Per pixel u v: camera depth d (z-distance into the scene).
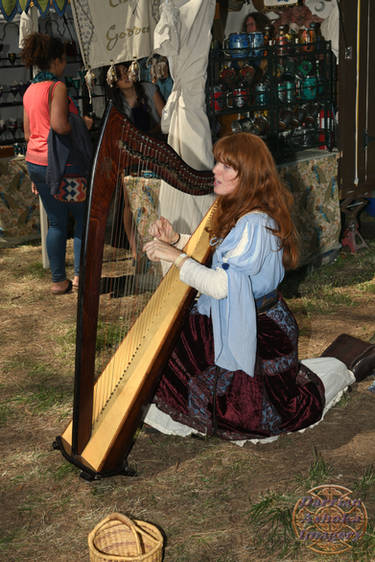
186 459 3.12
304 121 5.61
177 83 4.41
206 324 3.04
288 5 5.62
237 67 5.32
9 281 5.64
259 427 3.04
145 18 4.33
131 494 2.88
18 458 3.18
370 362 3.54
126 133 2.53
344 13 5.45
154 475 3.00
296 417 3.09
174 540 2.60
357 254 6.03
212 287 2.76
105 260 5.88
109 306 4.80
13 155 6.59
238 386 2.99
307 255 5.62
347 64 5.57
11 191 6.46
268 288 2.90
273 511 2.71
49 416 3.55
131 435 2.90
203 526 2.68
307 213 5.53
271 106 5.25
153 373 2.90
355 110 5.70
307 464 3.06
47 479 3.01
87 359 2.67
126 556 2.30
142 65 5.64
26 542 2.62
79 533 2.66
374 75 5.77
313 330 4.53
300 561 2.47
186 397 3.05
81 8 4.11
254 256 2.74
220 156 2.76
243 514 2.74
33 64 4.92
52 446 3.25
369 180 5.95
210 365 3.02
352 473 2.98
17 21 8.65
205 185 3.26
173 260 2.83
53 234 5.15
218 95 4.99
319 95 5.60
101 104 8.03
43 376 4.00
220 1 5.97
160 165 2.86
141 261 4.88
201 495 2.86
